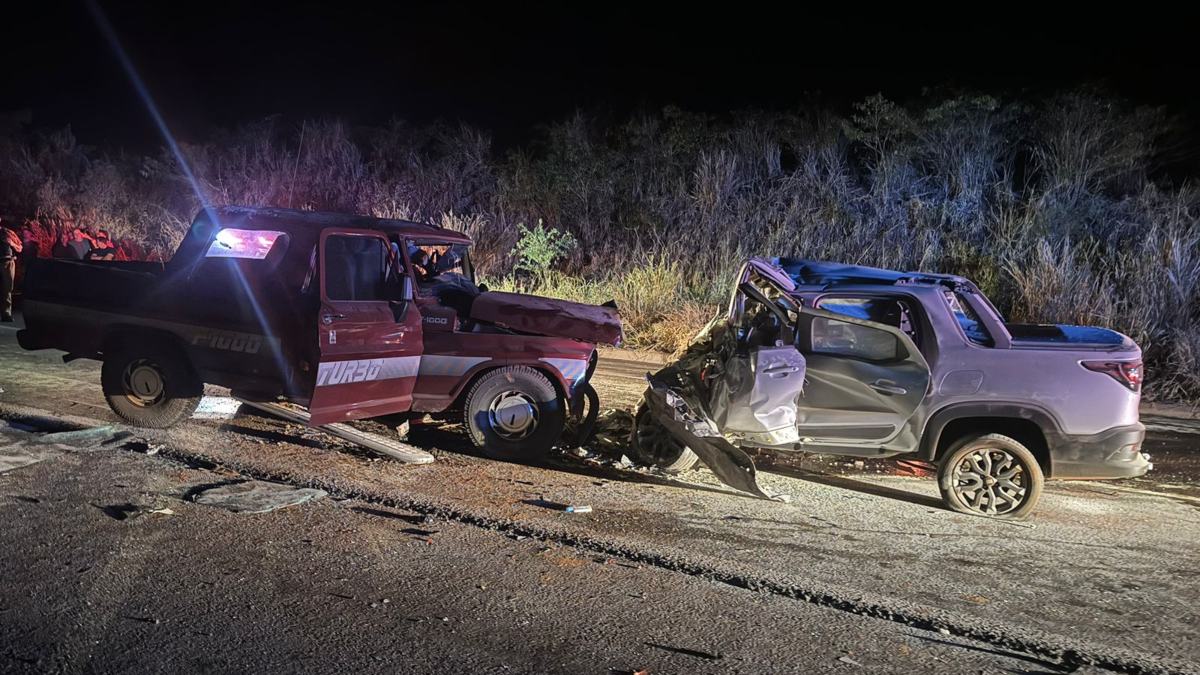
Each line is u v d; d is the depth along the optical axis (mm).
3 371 9977
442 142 22469
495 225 18594
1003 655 4582
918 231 16203
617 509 6582
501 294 8328
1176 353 11938
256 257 7918
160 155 23797
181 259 7680
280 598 4832
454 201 19922
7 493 6141
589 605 4945
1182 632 4910
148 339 7703
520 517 6273
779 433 7164
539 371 7809
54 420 7953
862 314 7527
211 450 7336
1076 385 6730
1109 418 6719
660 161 19562
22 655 4129
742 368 7113
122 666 4078
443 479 7059
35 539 5414
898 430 7047
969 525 6629
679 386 7637
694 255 16953
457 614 4762
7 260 13445
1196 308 13047
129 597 4754
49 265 8008
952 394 6922
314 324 7051
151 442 7434
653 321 14609
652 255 16844
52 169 24781
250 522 5895
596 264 17344
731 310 7754
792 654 4492
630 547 5809
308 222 7422
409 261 7758
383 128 24109
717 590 5227
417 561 5430
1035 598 5301
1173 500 7578
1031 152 18078
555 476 7359
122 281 7738
